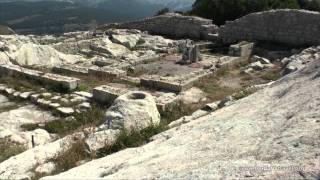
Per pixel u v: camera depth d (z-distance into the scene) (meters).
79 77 20.98
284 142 3.79
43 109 16.14
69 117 15.00
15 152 10.74
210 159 4.08
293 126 4.12
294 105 4.80
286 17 27.83
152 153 5.37
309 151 3.46
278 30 28.34
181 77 20.09
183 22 33.16
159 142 6.36
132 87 19.17
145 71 22.30
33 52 23.92
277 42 28.53
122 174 4.70
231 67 23.62
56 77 18.98
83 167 6.32
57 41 29.84
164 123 11.19
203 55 26.84
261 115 4.99
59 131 13.85
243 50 25.45
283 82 6.23
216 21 36.22
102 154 9.12
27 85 18.84
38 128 14.01
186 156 4.48
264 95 6.03
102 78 20.67
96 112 15.36
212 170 3.66
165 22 34.16
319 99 4.57
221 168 3.64
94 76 21.06
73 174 5.95
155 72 22.05
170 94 18.05
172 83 18.66
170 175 3.98
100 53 27.53
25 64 23.25
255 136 4.34
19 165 8.97
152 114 10.27
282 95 5.58
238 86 20.02
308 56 22.17
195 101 17.34
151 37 31.98
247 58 25.67
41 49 24.34
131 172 4.64
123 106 10.15
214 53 27.70
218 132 4.98
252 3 34.91
